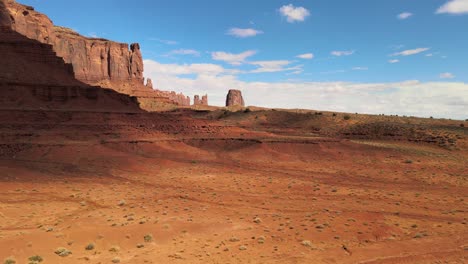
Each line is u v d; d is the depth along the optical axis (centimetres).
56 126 9088
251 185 5853
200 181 6219
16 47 10881
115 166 7475
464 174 6912
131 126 10519
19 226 3152
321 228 3189
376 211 4047
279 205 4397
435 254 2516
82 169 7000
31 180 5691
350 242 2797
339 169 7750
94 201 4459
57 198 4606
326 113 19438
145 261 2283
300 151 9906
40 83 10238
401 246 2706
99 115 10244
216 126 12275
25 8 18825
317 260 2364
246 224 3372
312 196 5019
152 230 2998
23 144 7919
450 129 11825
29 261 2180
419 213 3953
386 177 6725
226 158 9375
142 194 5016
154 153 9300
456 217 3766
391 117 16212
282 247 2650
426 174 6900
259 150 9781
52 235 2727
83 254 2406
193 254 2453
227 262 2303
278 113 19725
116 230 2942
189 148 10288
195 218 3584
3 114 8594
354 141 11119
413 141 11450
